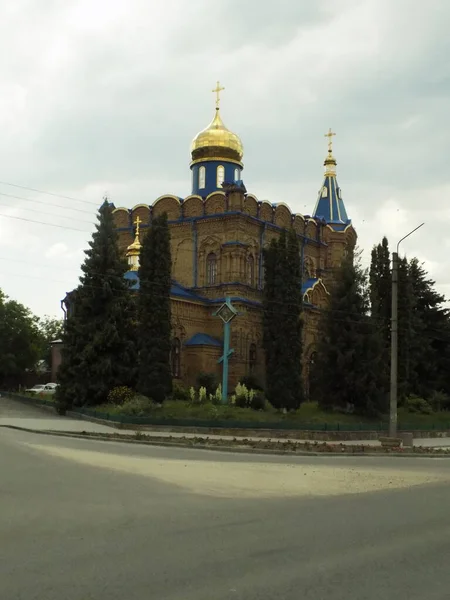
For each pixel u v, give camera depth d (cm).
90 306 4425
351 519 1145
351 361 4228
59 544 921
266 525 1074
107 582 732
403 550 915
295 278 4469
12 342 7138
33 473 1686
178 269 5762
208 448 2747
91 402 4341
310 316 5866
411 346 4919
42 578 747
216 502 1320
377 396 4272
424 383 5272
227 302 4525
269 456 2528
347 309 4303
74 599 670
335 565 823
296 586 728
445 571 809
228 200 5597
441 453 2875
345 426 3659
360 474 1906
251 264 5694
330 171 7144
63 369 4403
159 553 872
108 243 4519
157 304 4175
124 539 956
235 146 6278
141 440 2945
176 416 3878
